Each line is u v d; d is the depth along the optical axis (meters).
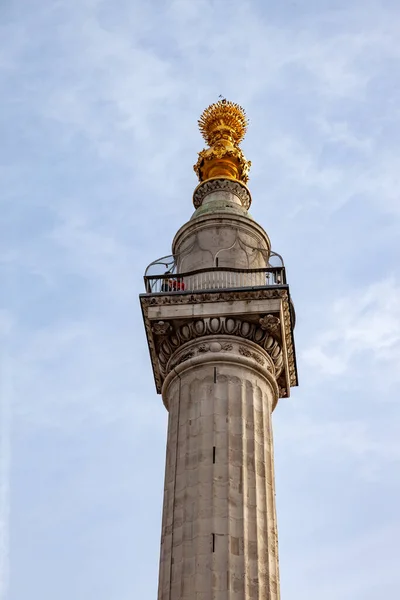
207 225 43.56
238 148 49.00
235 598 32.03
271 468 36.56
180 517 34.41
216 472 35.12
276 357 39.78
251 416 37.19
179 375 38.72
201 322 39.00
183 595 32.25
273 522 35.09
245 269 40.69
